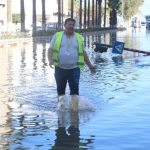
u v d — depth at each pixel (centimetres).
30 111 1073
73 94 1113
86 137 834
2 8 7281
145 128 895
